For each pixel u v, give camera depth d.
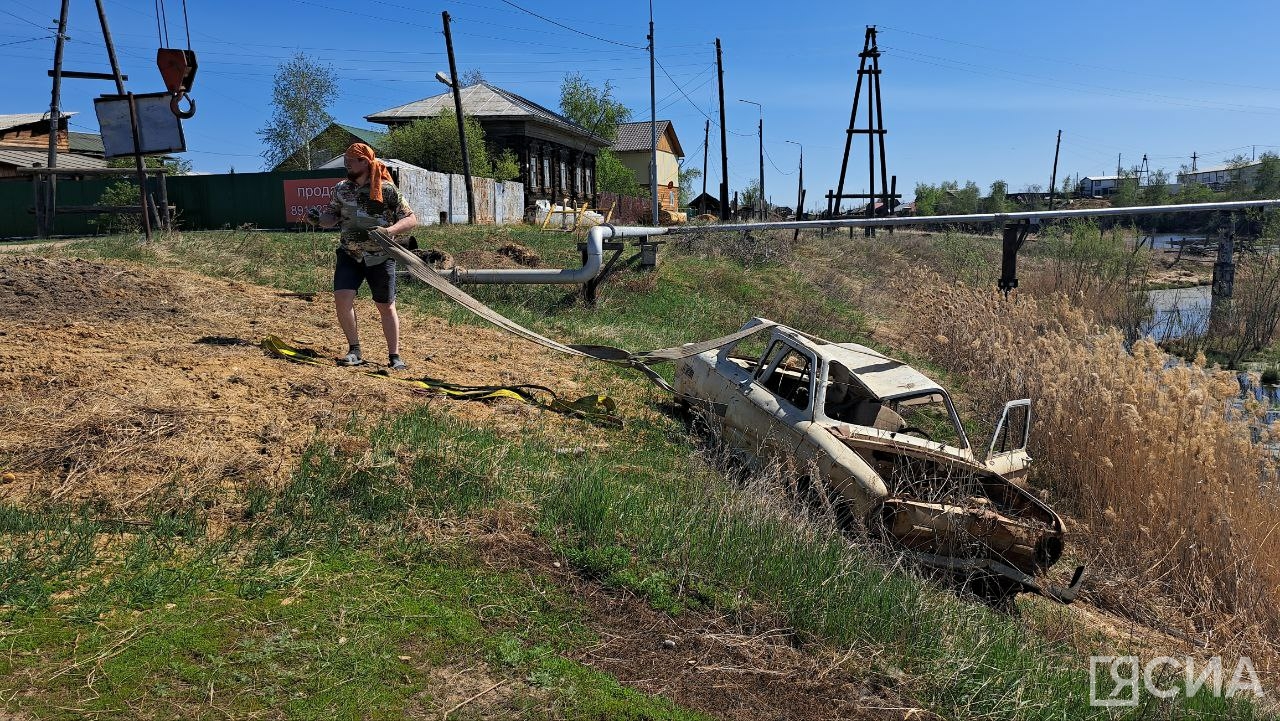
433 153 35.44
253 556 4.06
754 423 7.56
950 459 6.84
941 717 3.98
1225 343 18.95
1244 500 7.73
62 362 6.12
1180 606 7.21
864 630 4.51
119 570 3.78
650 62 30.62
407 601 3.94
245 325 8.45
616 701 3.52
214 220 24.09
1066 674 4.88
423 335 9.64
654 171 31.02
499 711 3.32
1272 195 72.19
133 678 3.12
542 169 42.78
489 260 16.59
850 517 6.50
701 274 19.12
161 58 9.10
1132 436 8.44
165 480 4.65
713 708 3.67
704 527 5.29
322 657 3.43
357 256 7.23
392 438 5.54
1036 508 6.64
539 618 4.05
